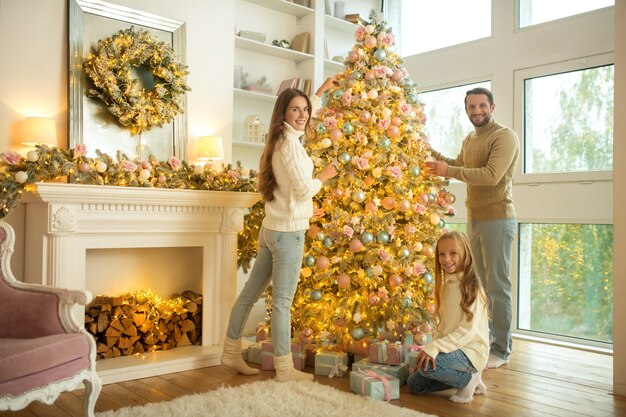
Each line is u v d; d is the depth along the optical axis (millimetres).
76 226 2859
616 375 2742
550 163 4094
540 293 4117
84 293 2117
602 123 3826
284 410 2373
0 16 2938
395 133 3160
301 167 2762
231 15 3857
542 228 4121
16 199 2732
